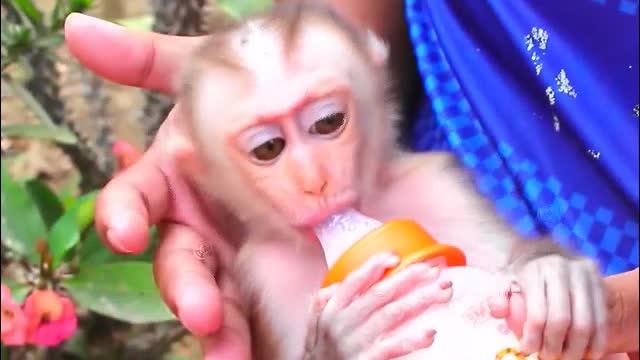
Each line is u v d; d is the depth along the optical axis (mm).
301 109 321
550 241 360
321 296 331
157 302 582
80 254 597
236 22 348
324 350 328
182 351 643
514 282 330
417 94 486
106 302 585
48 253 587
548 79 457
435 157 374
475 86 456
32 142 734
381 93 345
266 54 326
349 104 328
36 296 564
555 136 454
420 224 344
